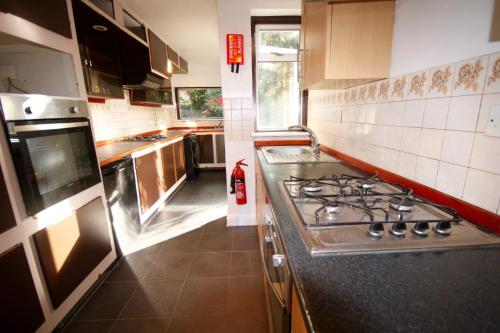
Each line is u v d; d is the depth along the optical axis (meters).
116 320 1.44
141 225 2.46
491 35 0.69
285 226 0.75
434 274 0.53
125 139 3.16
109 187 1.88
